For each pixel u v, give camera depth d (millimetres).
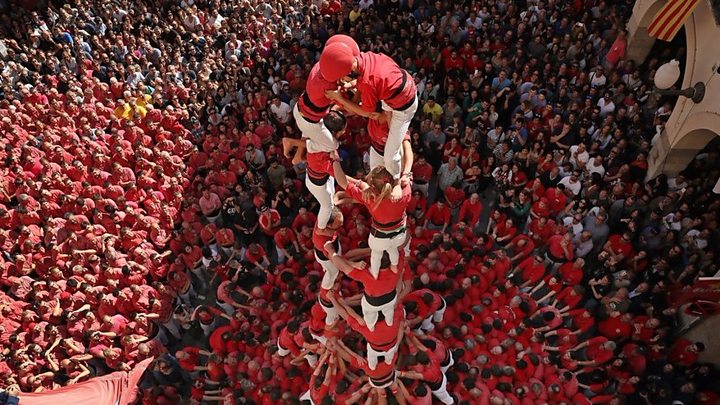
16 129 14734
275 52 17344
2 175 13930
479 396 9414
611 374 10156
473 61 15914
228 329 11086
